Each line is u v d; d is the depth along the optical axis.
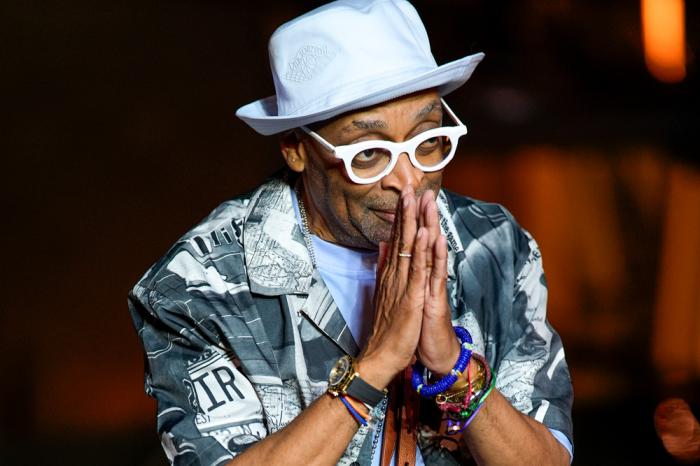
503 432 3.03
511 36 18.77
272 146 13.93
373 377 2.89
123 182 12.65
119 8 14.82
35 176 12.31
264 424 3.32
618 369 8.68
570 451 3.31
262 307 3.30
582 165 14.27
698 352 8.84
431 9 19.17
